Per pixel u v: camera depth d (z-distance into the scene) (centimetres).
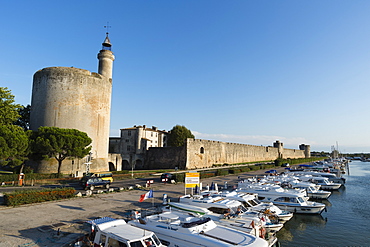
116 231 1015
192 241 1070
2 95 3538
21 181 2800
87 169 3738
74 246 1089
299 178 3766
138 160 6456
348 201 2894
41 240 1176
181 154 5734
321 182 3662
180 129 7581
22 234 1243
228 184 3397
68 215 1608
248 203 1803
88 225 1412
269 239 1412
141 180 3606
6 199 1741
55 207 1797
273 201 2225
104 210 1773
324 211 2389
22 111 4794
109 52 4881
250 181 2980
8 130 2853
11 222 1417
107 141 4653
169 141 7612
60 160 3444
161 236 1152
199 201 1694
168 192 2625
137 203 2036
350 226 1923
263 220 1520
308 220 2048
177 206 1631
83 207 1834
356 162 14325
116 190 2580
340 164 8650
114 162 5138
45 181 3067
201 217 1392
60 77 4075
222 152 6862
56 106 4012
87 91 4288
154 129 8119
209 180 3834
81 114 4175
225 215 1485
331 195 3306
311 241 1614
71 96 4103
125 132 7312
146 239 970
